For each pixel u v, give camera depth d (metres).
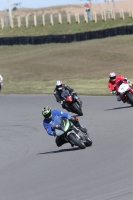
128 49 142.38
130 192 22.78
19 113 66.06
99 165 30.39
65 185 26.14
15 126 55.56
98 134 44.28
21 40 180.12
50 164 33.31
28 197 24.52
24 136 48.78
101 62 131.38
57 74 122.12
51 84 105.31
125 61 129.12
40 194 24.81
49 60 142.75
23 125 55.66
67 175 28.75
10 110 70.12
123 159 31.17
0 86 94.50
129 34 161.50
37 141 45.34
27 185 27.56
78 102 57.34
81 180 26.84
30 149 41.91
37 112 65.25
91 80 105.88
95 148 36.94
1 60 158.12
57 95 57.62
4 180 30.14
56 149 39.91
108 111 59.06
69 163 32.53
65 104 57.16
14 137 48.78
